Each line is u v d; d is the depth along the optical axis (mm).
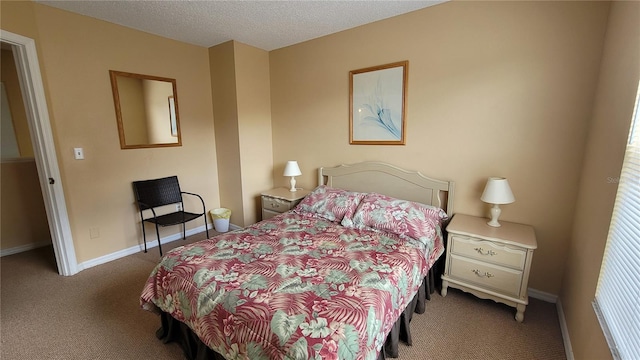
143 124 3074
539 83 2031
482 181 2352
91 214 2791
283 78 3543
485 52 2209
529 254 1862
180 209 3488
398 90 2660
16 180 3154
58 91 2480
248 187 3611
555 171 2051
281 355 1066
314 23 2770
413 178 2643
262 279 1477
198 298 1423
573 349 1604
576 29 1872
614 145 1400
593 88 1854
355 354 1126
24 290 2393
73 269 2662
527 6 2014
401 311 1579
